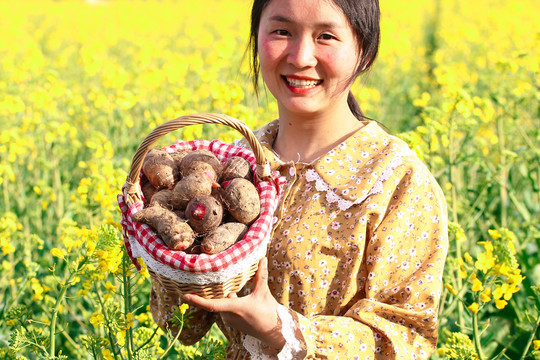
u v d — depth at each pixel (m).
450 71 6.71
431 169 4.32
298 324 1.83
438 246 1.99
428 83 9.05
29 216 4.97
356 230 1.99
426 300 1.92
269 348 1.89
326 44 2.02
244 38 8.62
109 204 3.50
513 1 19.02
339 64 2.03
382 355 1.90
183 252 1.74
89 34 15.33
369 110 7.08
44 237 4.87
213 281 1.76
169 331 2.38
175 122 1.82
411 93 7.83
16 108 5.98
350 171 2.08
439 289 1.94
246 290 2.14
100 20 16.48
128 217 1.91
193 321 2.31
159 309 2.31
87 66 8.16
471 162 5.00
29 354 3.58
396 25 14.89
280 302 2.06
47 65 10.85
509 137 5.89
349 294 2.00
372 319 1.90
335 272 2.02
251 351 1.93
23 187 5.50
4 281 3.82
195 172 1.91
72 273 2.54
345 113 2.23
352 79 2.09
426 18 17.75
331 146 2.21
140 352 2.52
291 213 2.10
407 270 1.97
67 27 16.23
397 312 1.90
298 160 2.18
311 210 2.06
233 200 1.83
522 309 3.74
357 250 1.98
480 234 4.72
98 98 6.18
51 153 5.19
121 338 2.57
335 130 2.22
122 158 4.89
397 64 11.08
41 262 3.94
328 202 2.05
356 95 6.92
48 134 5.16
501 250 2.52
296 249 2.04
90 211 3.63
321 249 2.02
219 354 2.56
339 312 2.00
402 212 1.99
